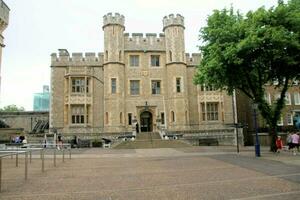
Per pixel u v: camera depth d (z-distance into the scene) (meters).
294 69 20.78
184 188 8.55
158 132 35.88
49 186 9.20
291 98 46.47
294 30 19.44
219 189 8.27
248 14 21.09
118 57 38.59
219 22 21.89
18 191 8.45
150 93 39.50
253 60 20.36
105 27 39.38
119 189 8.62
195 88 40.03
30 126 45.22
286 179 9.59
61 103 37.97
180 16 40.06
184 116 37.91
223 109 39.62
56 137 31.98
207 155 19.56
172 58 39.16
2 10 21.47
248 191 7.91
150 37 40.66
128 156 20.11
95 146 32.72
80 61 39.09
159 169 12.97
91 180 10.30
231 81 21.89
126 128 38.31
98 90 38.84
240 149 25.69
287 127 40.22
